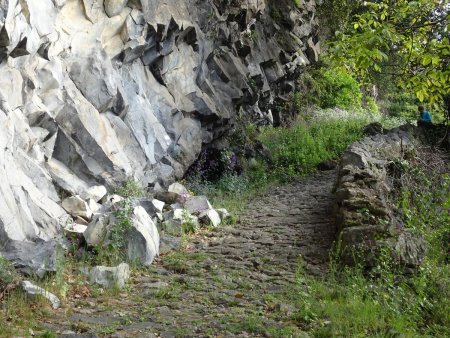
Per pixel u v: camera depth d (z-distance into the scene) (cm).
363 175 912
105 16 885
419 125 1530
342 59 723
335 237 766
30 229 618
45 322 460
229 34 1309
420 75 762
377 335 448
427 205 922
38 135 739
